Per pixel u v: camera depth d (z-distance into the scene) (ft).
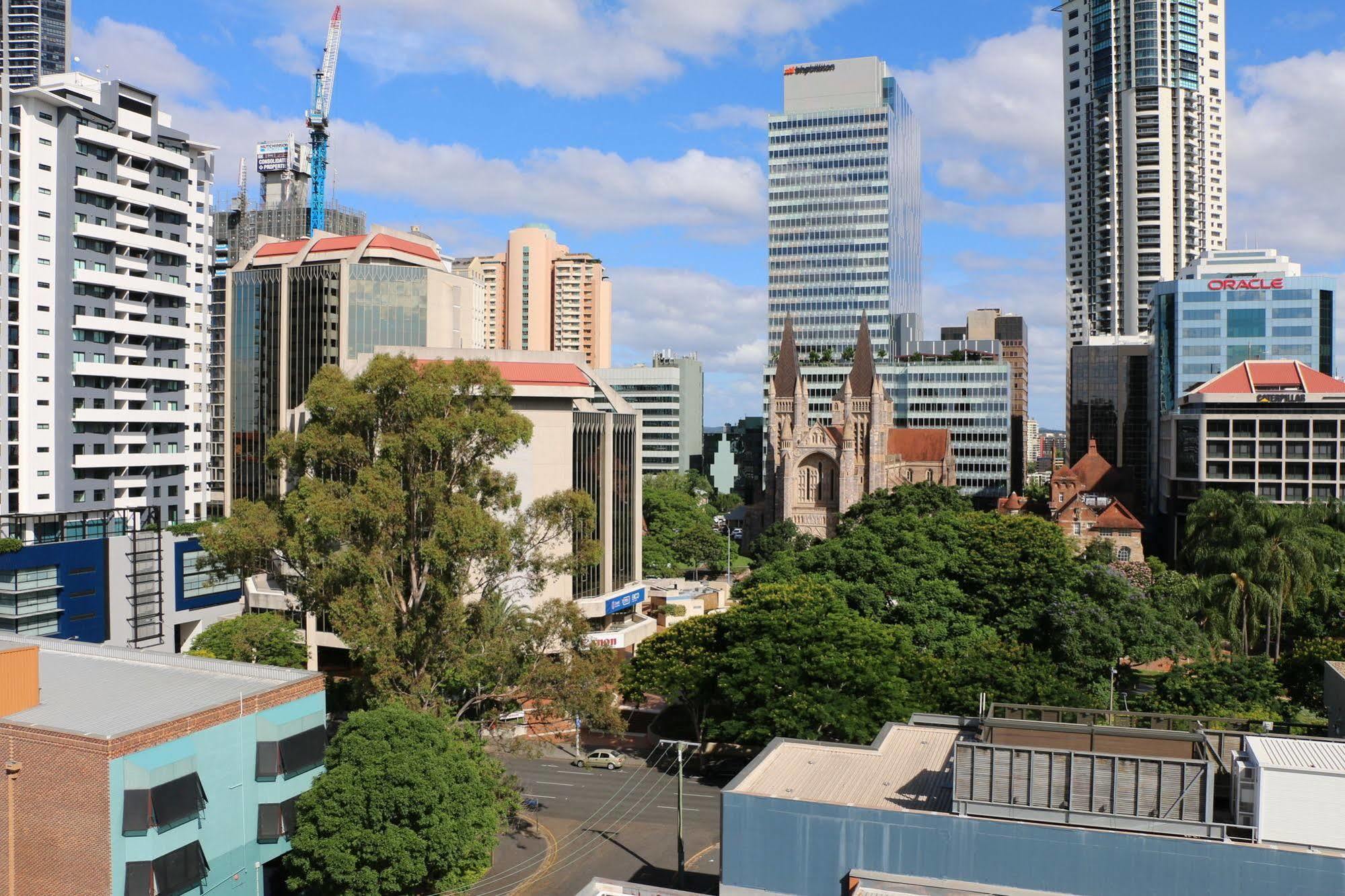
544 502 208.95
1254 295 603.26
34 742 139.85
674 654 257.55
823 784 138.51
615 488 350.64
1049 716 159.94
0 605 281.95
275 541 192.24
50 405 426.10
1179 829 114.93
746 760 262.26
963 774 123.34
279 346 449.06
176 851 143.13
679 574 540.52
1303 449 484.74
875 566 322.96
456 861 160.56
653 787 241.14
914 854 122.52
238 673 175.63
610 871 189.16
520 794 205.67
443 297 456.04
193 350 540.11
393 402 195.11
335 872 149.07
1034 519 335.47
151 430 473.26
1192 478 511.81
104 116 449.06
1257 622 320.50
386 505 179.83
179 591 333.01
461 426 188.14
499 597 201.87
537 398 309.22
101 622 307.58
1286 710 235.40
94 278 436.76
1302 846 110.83
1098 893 115.03
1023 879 118.21
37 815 139.85
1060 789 119.55
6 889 141.69
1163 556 581.12
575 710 195.52
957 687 234.38
